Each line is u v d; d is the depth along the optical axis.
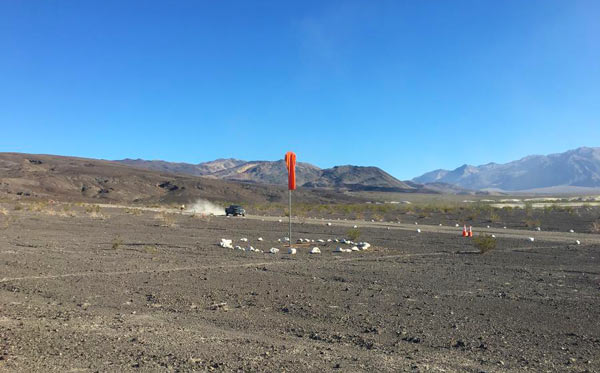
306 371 6.10
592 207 69.19
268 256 20.55
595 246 24.62
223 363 6.42
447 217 56.28
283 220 51.53
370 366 6.35
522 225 43.88
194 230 36.62
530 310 10.09
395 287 12.95
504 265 17.78
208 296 11.62
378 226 42.31
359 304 10.72
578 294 11.91
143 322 9.01
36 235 29.59
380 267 17.09
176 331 8.32
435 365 6.42
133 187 145.38
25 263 17.34
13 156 174.75
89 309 10.18
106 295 11.72
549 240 28.34
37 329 8.27
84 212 60.12
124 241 26.83
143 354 6.81
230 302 10.95
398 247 24.77
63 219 46.19
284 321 9.16
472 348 7.32
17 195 110.88
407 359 6.72
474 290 12.52
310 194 178.00
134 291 12.25
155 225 41.25
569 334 8.19
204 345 7.39
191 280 14.03
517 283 13.62
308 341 7.75
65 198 115.38
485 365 6.46
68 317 9.34
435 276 14.95
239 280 14.08
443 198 176.25
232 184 175.25
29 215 49.81
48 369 6.07
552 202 103.19
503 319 9.28
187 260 18.94
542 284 13.48
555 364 6.55
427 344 7.55
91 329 8.36
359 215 59.81
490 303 10.83
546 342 7.68
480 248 21.98
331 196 176.38
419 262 18.73
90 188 136.38
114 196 130.00
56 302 10.91
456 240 28.53
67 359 6.53
